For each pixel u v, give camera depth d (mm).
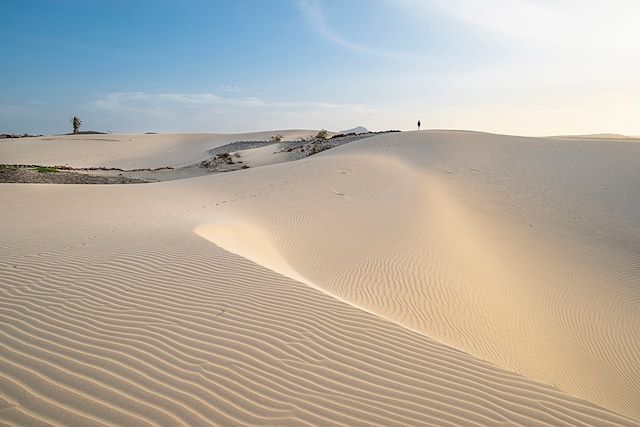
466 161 26078
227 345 4629
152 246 8398
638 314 10453
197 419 3496
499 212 17797
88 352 4324
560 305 10453
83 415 3422
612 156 25500
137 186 20859
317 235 12219
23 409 3424
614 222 16828
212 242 8781
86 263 7219
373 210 15195
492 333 7629
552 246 14711
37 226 10734
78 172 36156
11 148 59438
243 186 20359
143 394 3736
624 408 6637
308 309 5691
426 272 9766
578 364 7848
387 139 36688
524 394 4113
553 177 22172
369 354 4668
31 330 4719
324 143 46438
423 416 3729
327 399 3865
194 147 63906
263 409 3674
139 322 5047
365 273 9414
